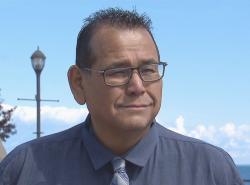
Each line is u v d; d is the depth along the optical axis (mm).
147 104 3076
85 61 3162
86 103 3258
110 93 3057
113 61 3055
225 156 3371
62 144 3400
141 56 3061
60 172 3322
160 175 3236
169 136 3363
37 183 3320
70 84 3340
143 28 3135
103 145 3246
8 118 21328
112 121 3080
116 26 3100
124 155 3225
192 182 3246
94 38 3125
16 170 3391
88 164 3301
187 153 3311
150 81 3072
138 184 3207
